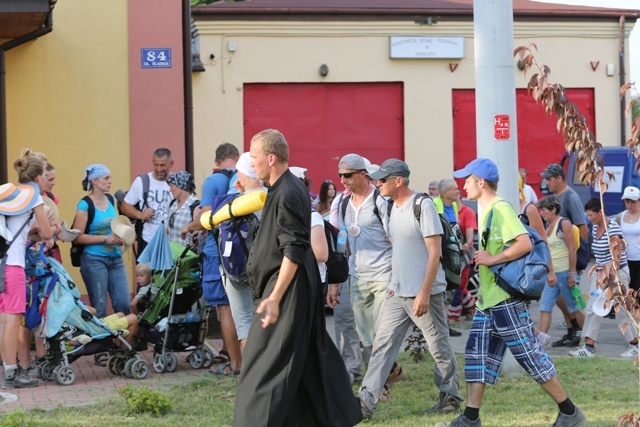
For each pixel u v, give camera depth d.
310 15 30.08
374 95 30.64
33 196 11.85
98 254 13.58
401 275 9.89
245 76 29.97
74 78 16.73
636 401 10.70
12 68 16.53
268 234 7.75
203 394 11.27
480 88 12.16
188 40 17.97
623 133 32.22
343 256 9.86
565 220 14.59
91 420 9.92
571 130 7.73
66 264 16.50
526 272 8.81
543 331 14.68
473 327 9.15
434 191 19.94
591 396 10.99
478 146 12.24
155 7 16.88
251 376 7.60
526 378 12.02
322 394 7.73
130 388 10.66
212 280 12.13
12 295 11.76
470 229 17.91
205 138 29.91
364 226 10.92
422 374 12.40
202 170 29.89
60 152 16.72
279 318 7.60
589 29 31.95
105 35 16.81
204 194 12.80
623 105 32.06
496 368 9.13
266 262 7.75
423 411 10.30
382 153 30.73
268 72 30.03
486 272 9.02
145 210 14.24
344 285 11.63
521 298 8.90
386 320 9.99
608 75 32.12
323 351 7.78
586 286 21.30
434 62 30.73
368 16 30.27
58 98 16.69
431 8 30.48
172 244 12.91
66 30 16.69
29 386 11.95
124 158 16.89
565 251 14.61
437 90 30.80
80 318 12.20
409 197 9.96
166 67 16.92
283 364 7.55
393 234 10.01
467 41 30.78
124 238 13.45
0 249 11.77
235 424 7.54
